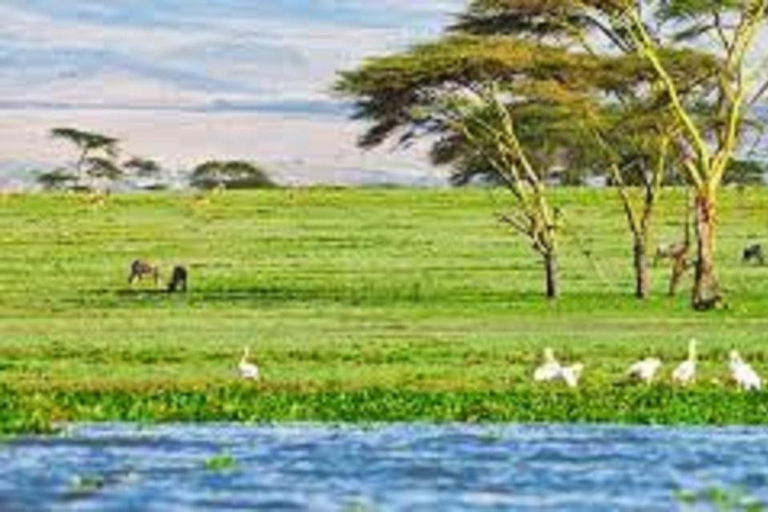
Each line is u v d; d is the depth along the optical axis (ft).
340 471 223.71
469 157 555.28
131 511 197.67
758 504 204.23
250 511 198.39
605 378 315.58
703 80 500.33
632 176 583.17
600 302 501.56
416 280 615.57
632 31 490.90
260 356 349.61
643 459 233.96
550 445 245.45
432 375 318.04
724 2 478.18
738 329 416.87
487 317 452.35
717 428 262.88
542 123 526.98
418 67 515.50
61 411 269.44
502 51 510.58
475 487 213.46
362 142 538.88
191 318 453.99
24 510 197.88
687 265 557.74
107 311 481.46
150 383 304.50
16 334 403.75
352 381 308.40
